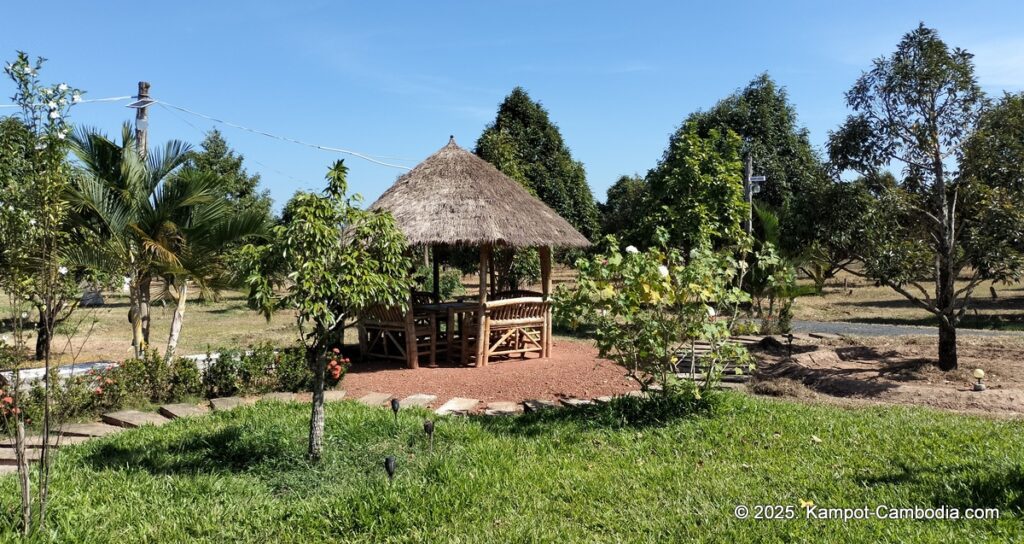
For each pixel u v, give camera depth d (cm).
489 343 1209
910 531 432
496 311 1185
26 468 433
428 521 461
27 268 484
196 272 1017
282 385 959
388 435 664
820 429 663
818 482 525
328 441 636
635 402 739
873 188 1023
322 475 566
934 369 1009
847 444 620
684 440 642
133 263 981
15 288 456
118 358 1348
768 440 635
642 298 696
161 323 2081
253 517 484
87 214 968
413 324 1138
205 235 1020
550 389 958
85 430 739
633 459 599
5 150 616
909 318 2088
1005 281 898
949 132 973
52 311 467
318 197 550
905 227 1020
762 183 2316
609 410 727
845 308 2422
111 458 613
